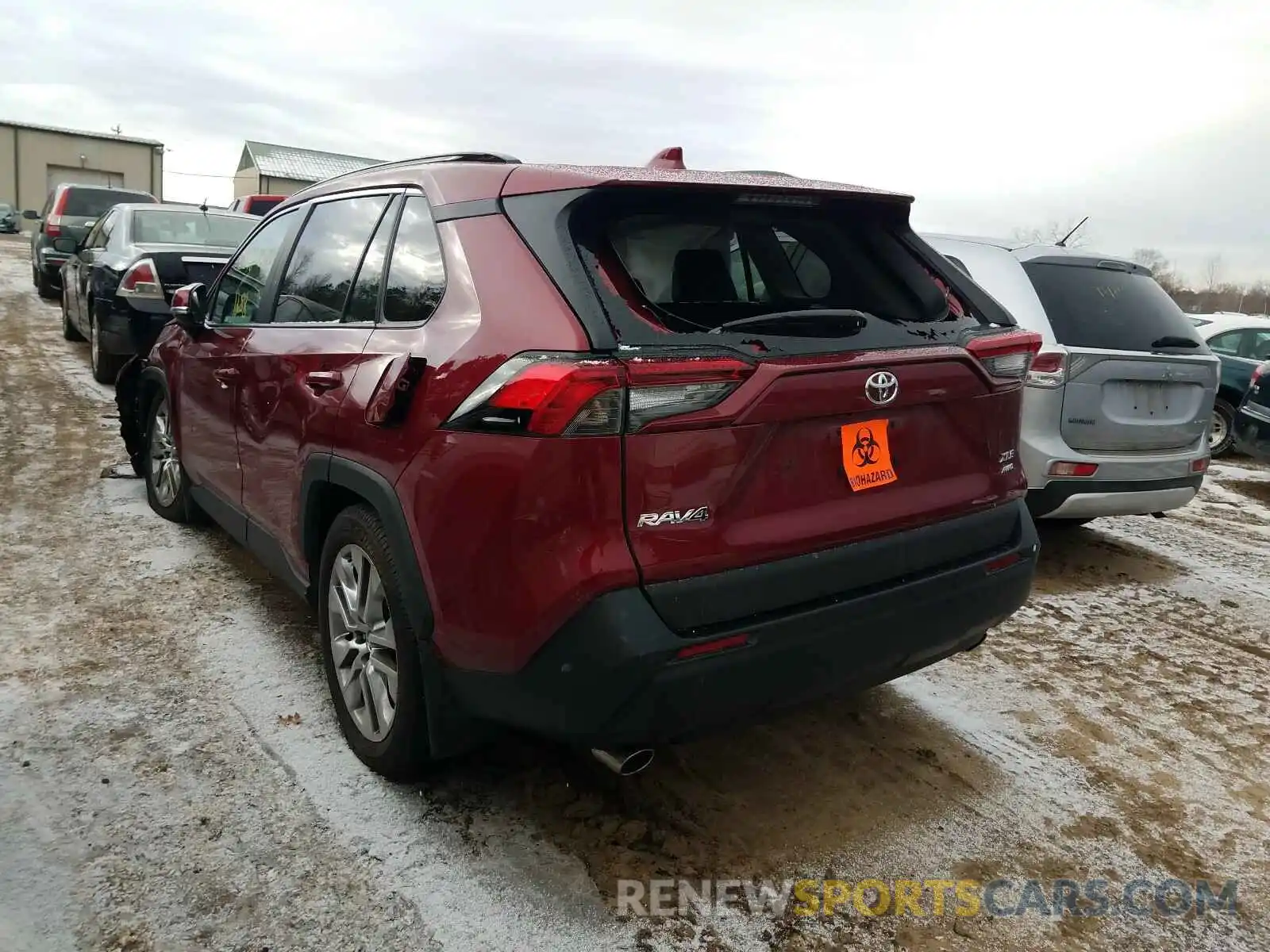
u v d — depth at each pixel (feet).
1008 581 9.12
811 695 7.79
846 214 9.11
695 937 7.37
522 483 6.92
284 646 11.90
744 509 7.29
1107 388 15.57
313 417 9.65
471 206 8.32
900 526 8.25
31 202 127.24
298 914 7.34
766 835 8.71
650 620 6.81
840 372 7.57
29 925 7.07
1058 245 17.65
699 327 7.27
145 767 9.15
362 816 8.58
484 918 7.42
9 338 35.09
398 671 8.48
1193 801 9.73
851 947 7.39
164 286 23.91
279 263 11.94
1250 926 7.92
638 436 6.77
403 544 8.07
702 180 7.81
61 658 11.30
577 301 7.03
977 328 9.20
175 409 14.78
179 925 7.16
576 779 9.39
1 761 9.14
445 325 8.00
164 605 12.98
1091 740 10.90
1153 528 20.61
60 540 15.28
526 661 7.11
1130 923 7.88
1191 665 13.19
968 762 10.24
